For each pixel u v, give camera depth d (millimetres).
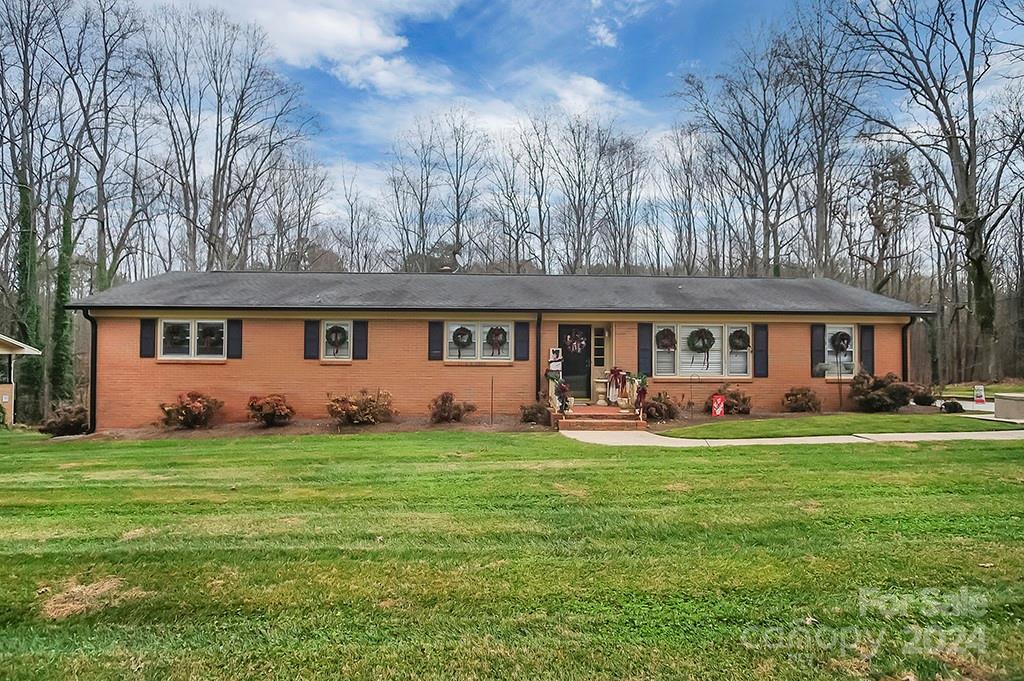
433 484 7238
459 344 15312
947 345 35781
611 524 5551
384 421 14367
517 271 37781
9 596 4051
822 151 29219
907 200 28562
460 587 4160
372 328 15203
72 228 27625
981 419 12930
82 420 14805
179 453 10156
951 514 5676
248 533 5332
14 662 3270
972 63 22891
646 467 8156
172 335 14883
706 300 16234
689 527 5434
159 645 3439
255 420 14500
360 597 4020
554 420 13617
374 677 3098
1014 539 4973
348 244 42844
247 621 3715
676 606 3854
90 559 4695
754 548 4879
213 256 30625
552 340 15586
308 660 3262
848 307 15875
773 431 11711
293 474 7977
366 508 6164
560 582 4227
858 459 8508
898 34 23391
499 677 3082
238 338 14930
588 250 37188
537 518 5762
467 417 14789
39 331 26609
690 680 3027
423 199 39906
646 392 14688
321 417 15016
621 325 15578
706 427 12648
